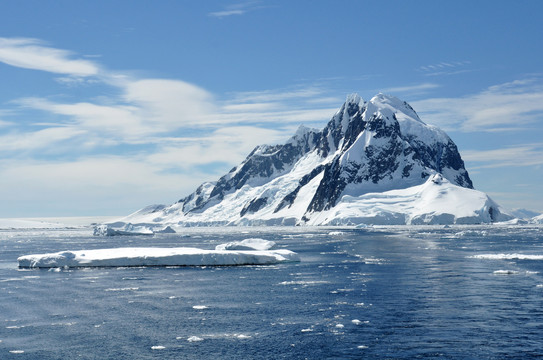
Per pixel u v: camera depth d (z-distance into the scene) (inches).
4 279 2854.3
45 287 2556.6
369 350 1439.5
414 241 6028.5
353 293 2266.2
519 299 2037.4
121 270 3221.0
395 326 1673.2
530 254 3944.4
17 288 2529.5
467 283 2443.4
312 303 2070.6
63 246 6087.6
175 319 1843.0
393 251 4505.4
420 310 1883.6
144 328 1722.4
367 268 3176.7
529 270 2888.8
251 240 4084.6
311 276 2851.9
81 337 1620.3
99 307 2062.0
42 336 1635.1
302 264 3479.3
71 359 1411.2
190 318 1855.3
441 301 2030.0
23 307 2070.6
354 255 4163.4
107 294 2348.7
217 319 1833.2
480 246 4955.7
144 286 2568.9
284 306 2028.8
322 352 1435.8
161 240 7588.6
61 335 1644.9
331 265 3390.7
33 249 5551.2
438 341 1499.8
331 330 1652.3
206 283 2645.2
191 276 2918.3
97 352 1469.0
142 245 6092.5
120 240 7721.5
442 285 2406.5
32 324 1790.1
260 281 2691.9
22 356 1439.5
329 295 2234.3
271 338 1579.7
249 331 1664.6
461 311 1849.2
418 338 1533.0
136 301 2177.7
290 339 1563.7
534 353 1381.6
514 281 2480.3
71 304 2124.8
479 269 2965.1
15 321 1836.9
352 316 1825.8
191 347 1505.9
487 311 1840.6
